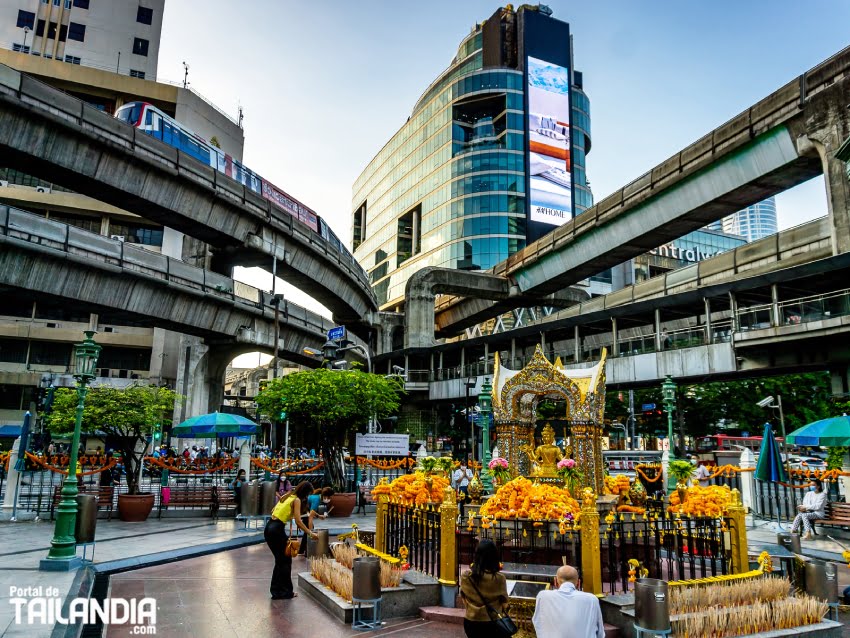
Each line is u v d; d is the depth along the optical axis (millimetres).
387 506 10297
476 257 86938
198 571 10867
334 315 62531
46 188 50781
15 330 49344
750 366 28859
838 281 27578
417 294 56625
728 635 6938
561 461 10812
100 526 15859
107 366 52625
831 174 26688
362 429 29875
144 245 53938
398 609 8008
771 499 17344
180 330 40062
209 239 40062
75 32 59125
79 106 29031
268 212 41375
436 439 49531
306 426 22797
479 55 100188
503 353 47250
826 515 14984
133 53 61094
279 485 20531
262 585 9812
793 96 28453
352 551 9695
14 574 9820
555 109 94188
